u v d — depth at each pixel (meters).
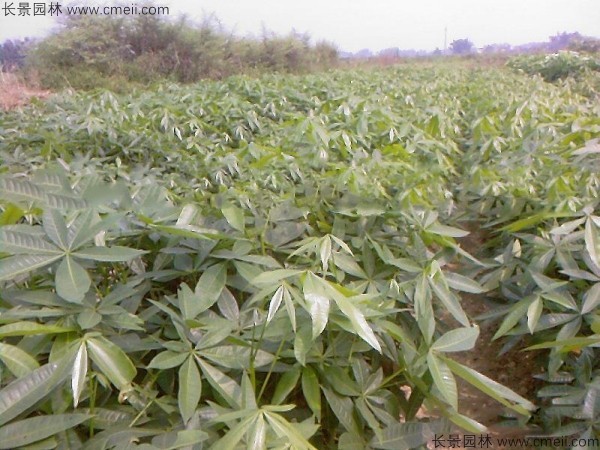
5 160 3.23
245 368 1.33
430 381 1.58
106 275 1.56
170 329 1.47
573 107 4.76
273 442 0.96
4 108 5.61
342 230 2.07
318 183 2.49
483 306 2.66
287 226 1.89
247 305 1.50
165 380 1.39
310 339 1.33
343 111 3.94
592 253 1.85
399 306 1.90
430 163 3.38
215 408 1.18
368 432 1.49
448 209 2.77
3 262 1.20
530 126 4.02
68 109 4.95
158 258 1.67
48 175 1.55
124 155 3.74
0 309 1.27
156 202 1.74
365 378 1.53
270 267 1.64
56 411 1.11
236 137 4.14
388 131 3.56
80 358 1.09
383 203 2.38
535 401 2.16
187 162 3.42
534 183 2.90
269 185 2.71
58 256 1.26
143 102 5.02
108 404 1.27
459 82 6.85
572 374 1.84
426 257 1.92
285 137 3.59
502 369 2.36
